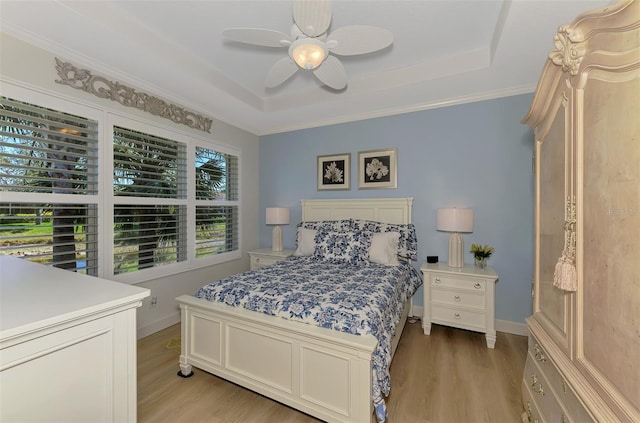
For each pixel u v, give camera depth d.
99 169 2.26
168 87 2.63
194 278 3.16
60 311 0.75
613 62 0.77
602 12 0.78
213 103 3.03
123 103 2.43
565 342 1.05
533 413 1.35
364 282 2.10
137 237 2.58
